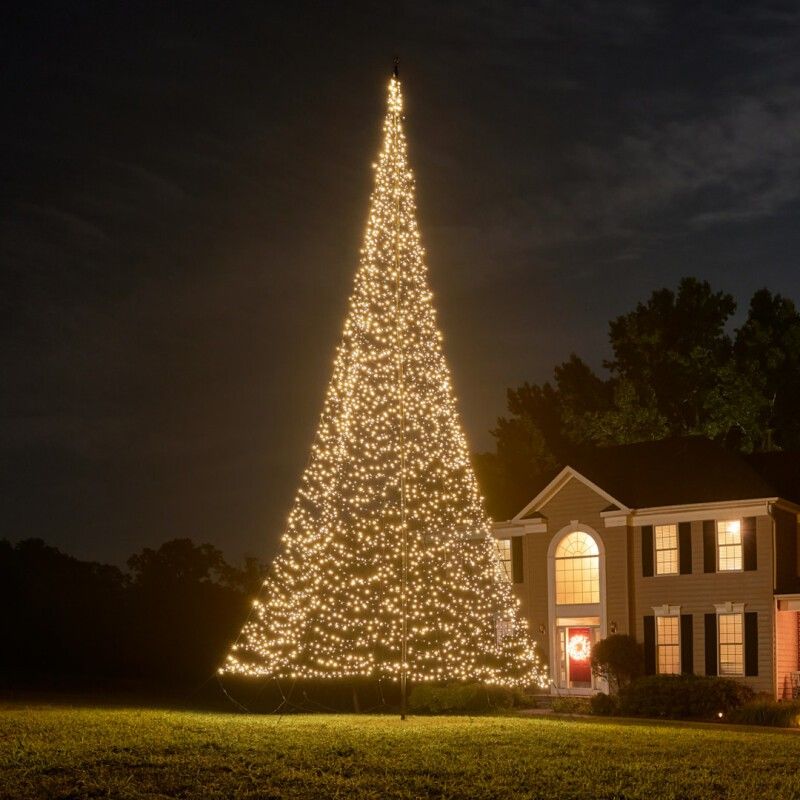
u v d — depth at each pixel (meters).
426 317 29.61
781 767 18.94
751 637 35.47
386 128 29.08
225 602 49.72
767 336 53.66
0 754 18.45
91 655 47.75
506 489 43.75
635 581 38.22
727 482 37.41
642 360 55.41
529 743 21.39
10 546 52.62
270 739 21.11
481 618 34.78
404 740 21.50
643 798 16.38
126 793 16.12
